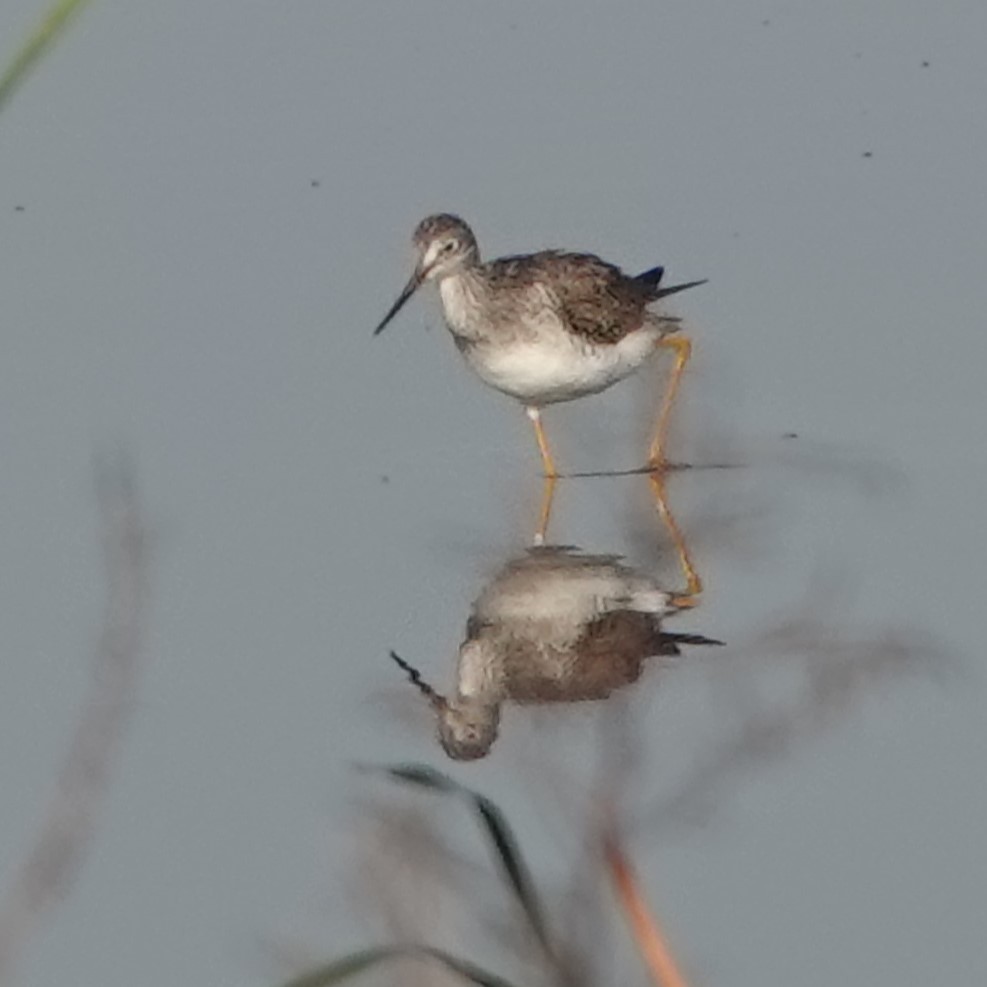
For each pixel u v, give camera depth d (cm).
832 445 1609
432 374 1755
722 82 2192
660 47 2258
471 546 1495
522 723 1209
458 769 1159
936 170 2036
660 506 1543
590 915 709
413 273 1648
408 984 723
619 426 1662
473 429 1677
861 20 2283
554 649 1334
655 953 707
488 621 1388
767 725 1186
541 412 1681
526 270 1628
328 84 2200
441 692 1286
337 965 667
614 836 819
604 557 1485
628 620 1372
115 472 1570
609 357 1639
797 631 1318
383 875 758
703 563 1452
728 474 1574
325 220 1981
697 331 1792
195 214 1992
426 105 2169
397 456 1630
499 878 759
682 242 1941
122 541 952
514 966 713
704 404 1669
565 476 1600
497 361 1627
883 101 2147
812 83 2183
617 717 1204
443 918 732
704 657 1293
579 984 692
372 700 1277
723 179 2039
